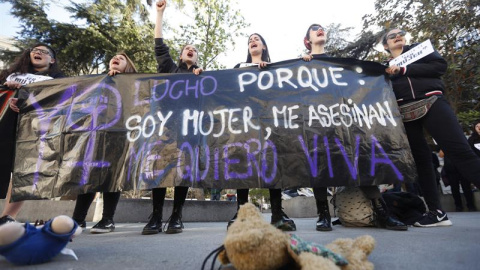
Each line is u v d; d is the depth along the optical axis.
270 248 0.95
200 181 2.40
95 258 1.44
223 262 1.14
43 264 1.31
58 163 2.62
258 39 3.29
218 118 2.61
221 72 2.84
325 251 0.98
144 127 2.64
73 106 2.80
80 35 11.55
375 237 1.97
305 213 5.75
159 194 2.69
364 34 7.87
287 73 2.79
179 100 2.72
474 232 2.08
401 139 2.51
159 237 2.29
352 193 2.76
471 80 6.36
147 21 13.05
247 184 2.38
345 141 2.50
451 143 2.33
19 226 1.27
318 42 3.12
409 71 2.62
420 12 6.77
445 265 1.18
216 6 9.77
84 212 3.18
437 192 2.64
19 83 2.98
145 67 12.52
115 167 2.55
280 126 2.55
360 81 2.73
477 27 6.23
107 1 12.03
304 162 2.44
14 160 2.70
